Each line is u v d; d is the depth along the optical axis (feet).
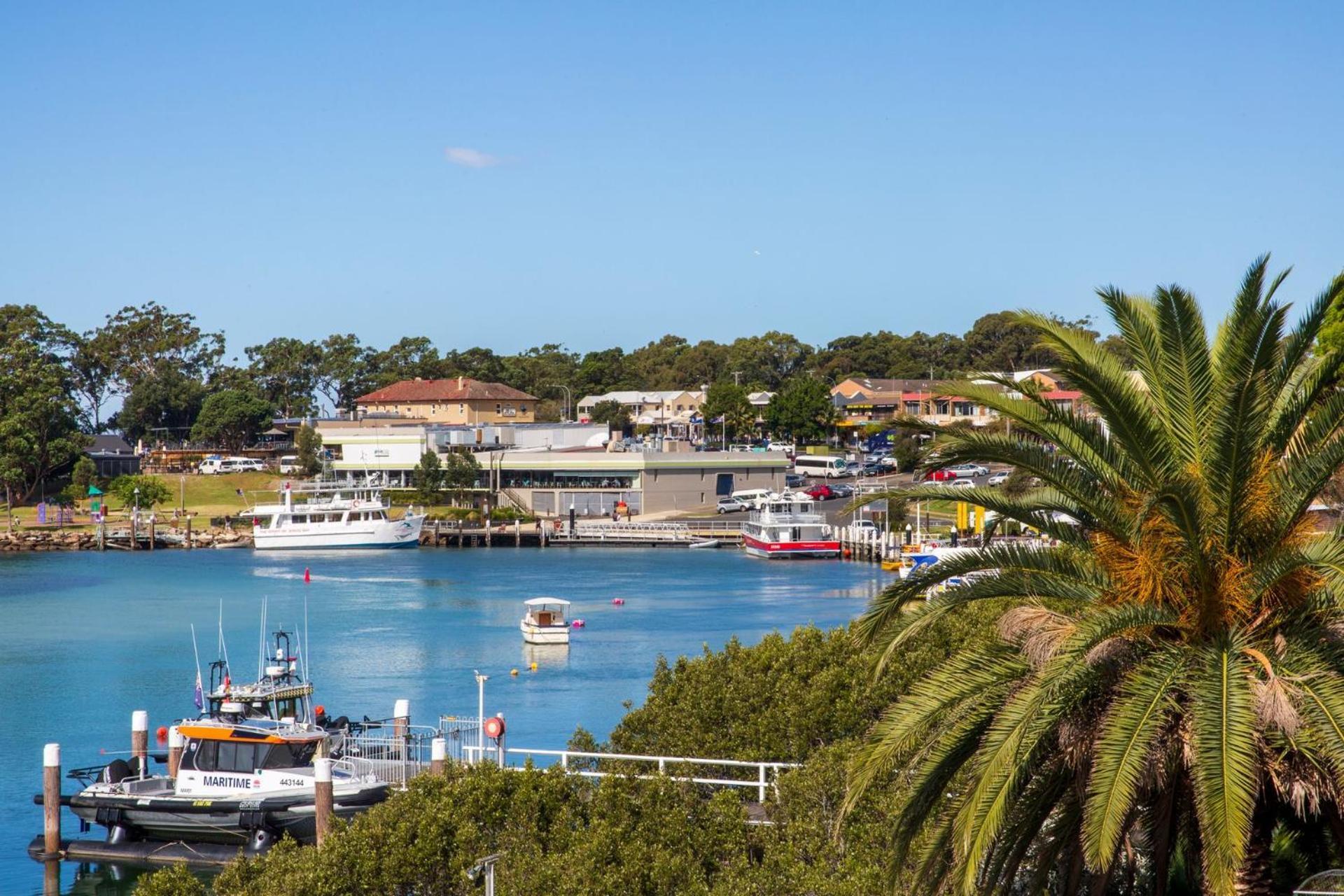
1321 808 73.41
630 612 337.52
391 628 315.58
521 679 253.24
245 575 429.79
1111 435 77.46
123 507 597.52
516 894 99.30
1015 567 77.97
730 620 322.75
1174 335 75.25
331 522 510.58
